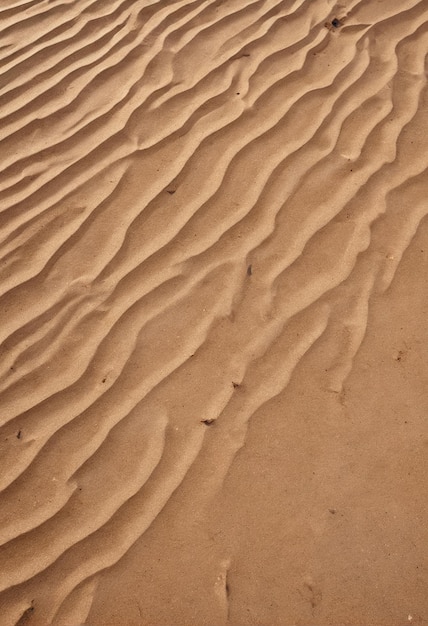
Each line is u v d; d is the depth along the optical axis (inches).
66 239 118.9
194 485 89.0
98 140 135.9
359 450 91.5
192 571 82.6
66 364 102.3
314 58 148.7
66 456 93.0
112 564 83.7
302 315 104.8
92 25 164.4
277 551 83.6
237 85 144.0
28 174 131.2
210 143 132.3
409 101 137.3
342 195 120.6
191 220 119.2
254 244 114.5
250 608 79.7
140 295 109.5
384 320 103.7
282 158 128.0
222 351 101.9
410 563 81.8
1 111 145.1
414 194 120.0
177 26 160.2
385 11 159.3
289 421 94.2
